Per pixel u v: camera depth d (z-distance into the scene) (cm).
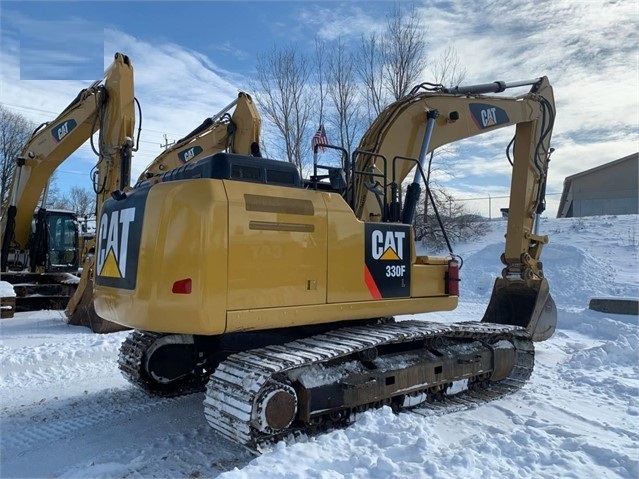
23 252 1278
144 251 421
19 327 988
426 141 632
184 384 595
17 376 667
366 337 475
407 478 352
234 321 400
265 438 398
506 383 612
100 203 925
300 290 439
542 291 753
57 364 718
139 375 552
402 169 634
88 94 973
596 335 948
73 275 1316
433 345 538
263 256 418
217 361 577
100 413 530
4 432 481
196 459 421
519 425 490
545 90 794
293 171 464
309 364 414
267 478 347
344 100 2391
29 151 1135
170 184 420
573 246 1633
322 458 379
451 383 546
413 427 426
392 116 627
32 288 1241
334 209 469
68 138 1037
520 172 777
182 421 507
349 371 457
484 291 1547
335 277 464
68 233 1371
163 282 404
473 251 1983
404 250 525
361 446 401
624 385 610
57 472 402
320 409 426
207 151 1036
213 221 395
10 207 1183
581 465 390
